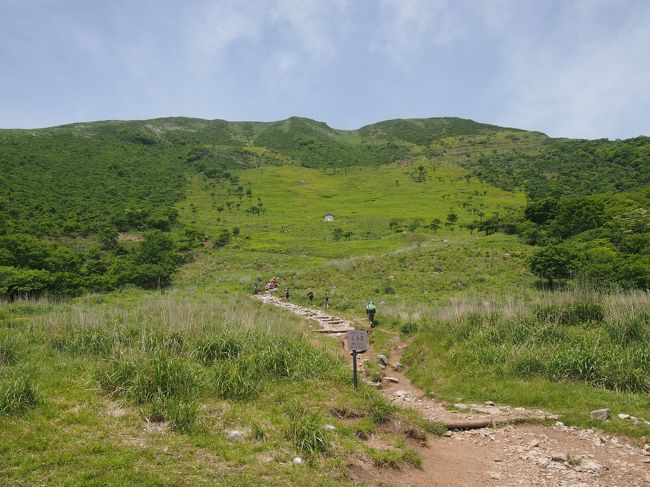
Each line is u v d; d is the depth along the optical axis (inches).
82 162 4488.2
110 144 5526.6
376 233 3016.7
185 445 258.8
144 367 347.3
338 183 5083.7
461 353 516.4
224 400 340.8
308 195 4485.7
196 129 7726.4
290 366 422.0
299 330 651.5
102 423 280.2
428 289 1467.8
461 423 356.5
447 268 1702.8
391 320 870.4
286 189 4638.3
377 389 458.6
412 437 319.9
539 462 289.3
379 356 592.7
